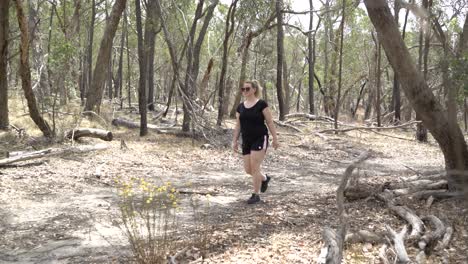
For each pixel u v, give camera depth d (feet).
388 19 18.45
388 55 18.93
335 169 36.42
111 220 19.74
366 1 18.70
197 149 42.42
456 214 17.67
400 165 39.06
